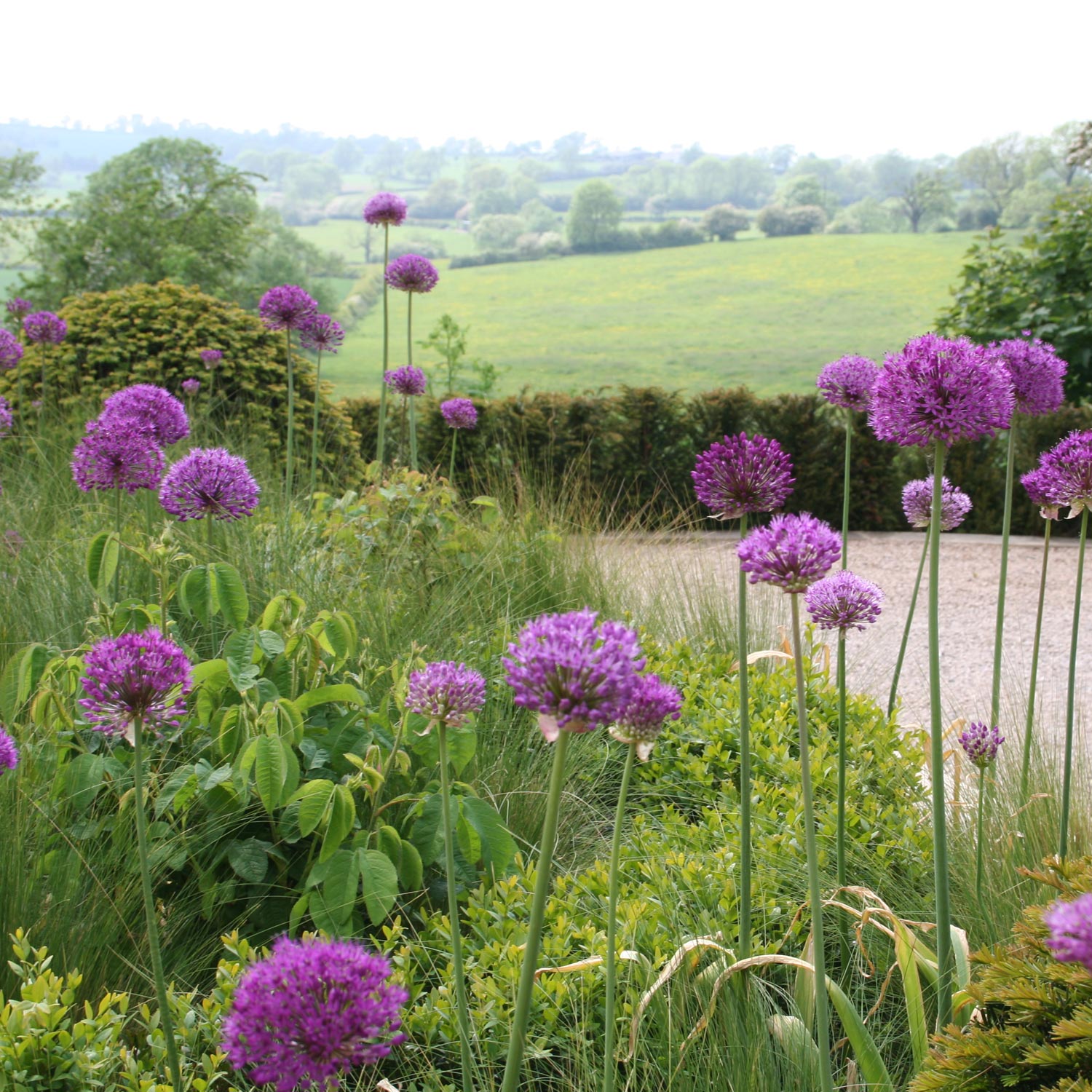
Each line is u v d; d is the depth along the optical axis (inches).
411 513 194.5
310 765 107.5
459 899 107.2
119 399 142.9
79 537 165.0
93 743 109.7
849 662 209.0
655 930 93.1
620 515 363.6
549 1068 86.0
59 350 305.1
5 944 85.8
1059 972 62.8
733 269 2395.4
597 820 128.0
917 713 202.2
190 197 1112.8
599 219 2815.0
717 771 136.8
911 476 382.6
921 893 106.4
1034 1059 60.0
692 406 388.8
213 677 105.0
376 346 1765.5
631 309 2063.2
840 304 1958.7
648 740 62.9
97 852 100.0
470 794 110.8
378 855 92.8
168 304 310.5
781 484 73.4
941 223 2834.6
